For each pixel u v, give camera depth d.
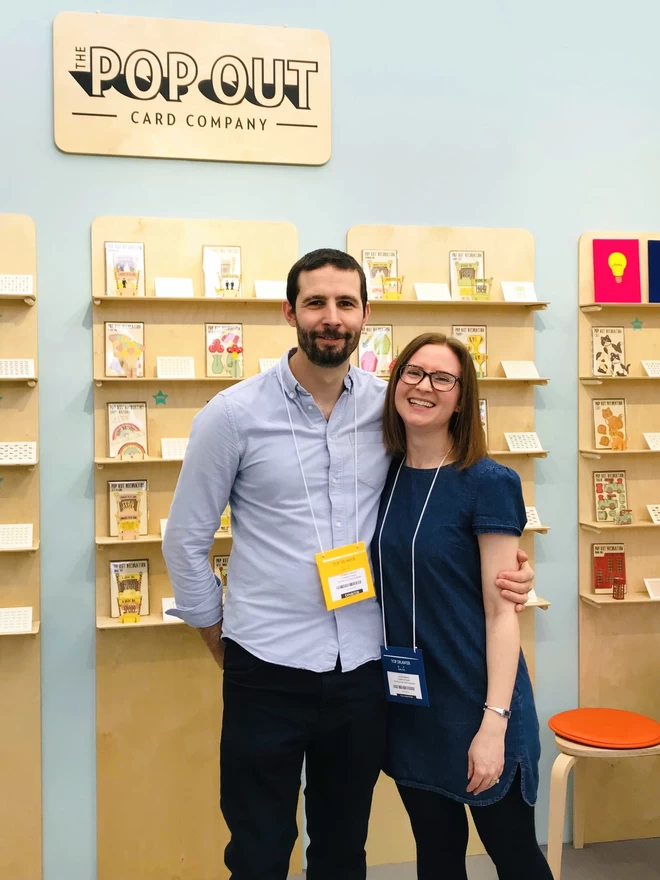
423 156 3.07
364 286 1.94
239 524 2.01
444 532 1.91
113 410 2.86
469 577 1.92
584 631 3.20
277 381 1.98
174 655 2.94
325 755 2.00
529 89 3.13
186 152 2.89
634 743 2.68
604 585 3.19
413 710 1.97
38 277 2.83
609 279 3.18
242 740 1.93
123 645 2.91
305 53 2.96
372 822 3.06
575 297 3.19
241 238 2.94
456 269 3.06
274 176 2.97
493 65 3.11
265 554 1.95
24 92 2.80
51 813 2.89
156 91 2.87
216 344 2.90
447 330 3.08
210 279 2.88
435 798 2.00
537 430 3.17
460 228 3.08
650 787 3.24
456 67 3.08
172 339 2.89
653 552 3.24
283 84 2.95
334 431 1.98
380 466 2.04
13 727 2.85
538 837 3.19
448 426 1.99
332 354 1.87
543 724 3.20
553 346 3.17
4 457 2.74
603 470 3.21
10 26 2.79
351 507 1.98
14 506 2.82
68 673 2.89
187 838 2.97
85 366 2.86
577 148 3.17
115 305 2.85
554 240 3.17
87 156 2.85
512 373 3.05
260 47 2.93
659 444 3.17
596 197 3.19
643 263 3.21
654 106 3.23
